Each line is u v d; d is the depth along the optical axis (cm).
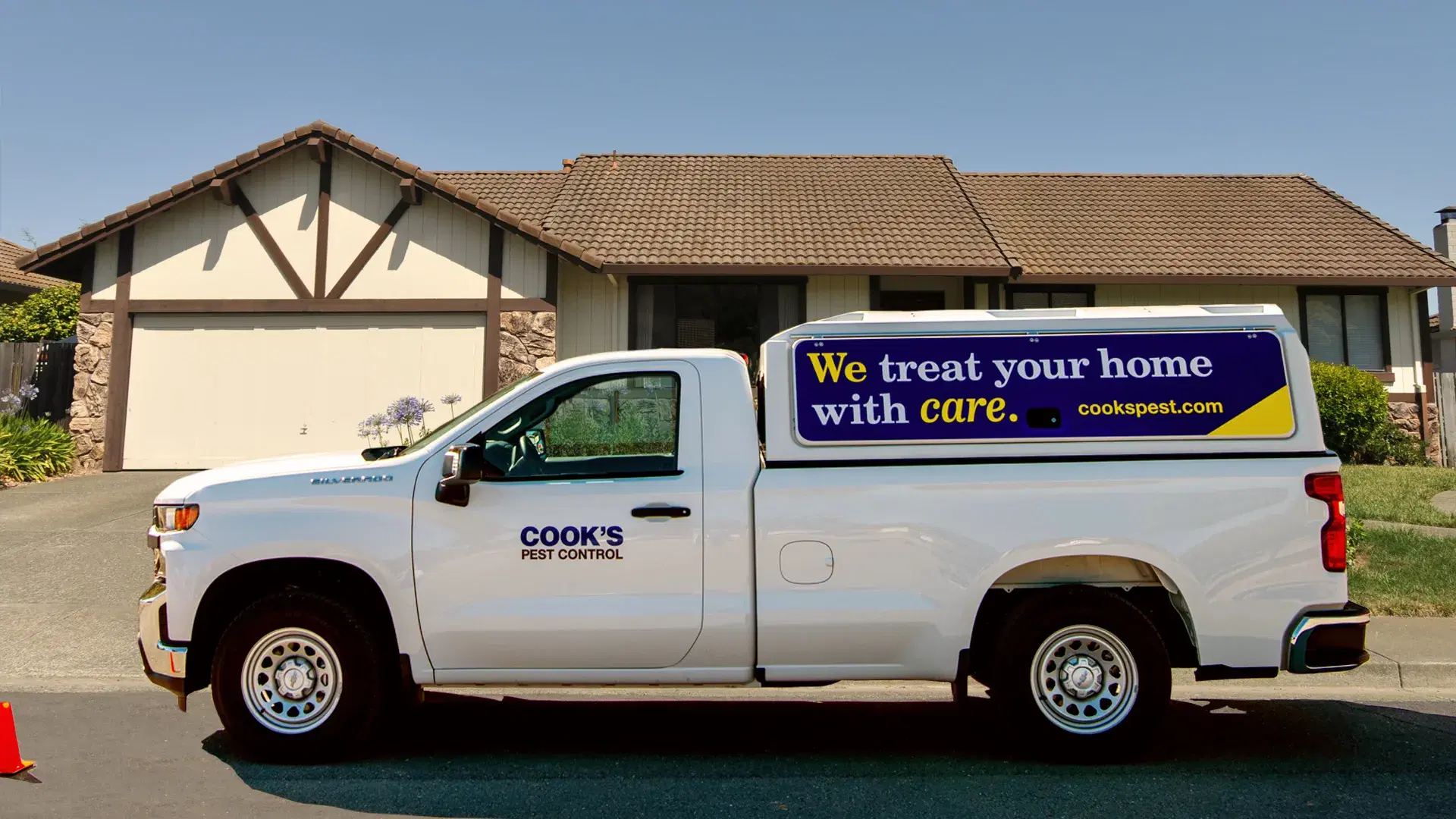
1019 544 465
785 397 486
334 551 464
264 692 477
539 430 495
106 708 582
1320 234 1791
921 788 452
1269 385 484
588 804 432
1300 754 500
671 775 472
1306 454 478
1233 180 2058
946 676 470
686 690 637
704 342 1633
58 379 1543
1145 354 488
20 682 636
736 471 474
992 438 479
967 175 2045
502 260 1457
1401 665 637
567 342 1591
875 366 489
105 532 1012
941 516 467
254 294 1442
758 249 1564
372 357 1447
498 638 464
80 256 1452
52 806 423
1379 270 1659
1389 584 798
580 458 492
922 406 483
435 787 452
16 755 469
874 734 543
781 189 1844
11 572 870
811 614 464
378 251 1452
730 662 470
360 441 1435
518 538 466
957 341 492
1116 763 483
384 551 465
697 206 1747
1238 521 467
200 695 609
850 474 472
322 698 478
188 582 465
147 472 1407
